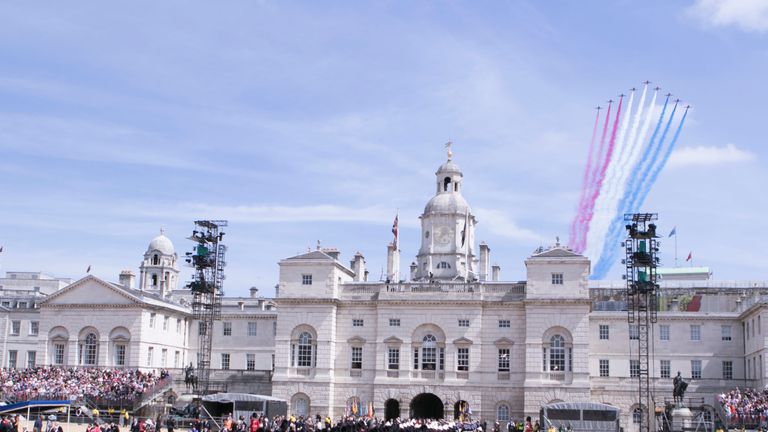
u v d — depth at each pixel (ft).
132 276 481.05
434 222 469.98
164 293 519.19
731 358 402.93
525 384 359.46
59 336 422.41
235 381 401.90
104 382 378.12
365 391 375.25
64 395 353.92
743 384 381.19
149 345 421.18
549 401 356.79
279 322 383.45
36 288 577.84
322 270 383.65
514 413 362.53
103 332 417.90
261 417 301.22
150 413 361.51
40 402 299.38
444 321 374.63
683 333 409.08
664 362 407.64
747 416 309.63
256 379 400.67
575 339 359.87
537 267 367.45
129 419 345.10
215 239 404.36
